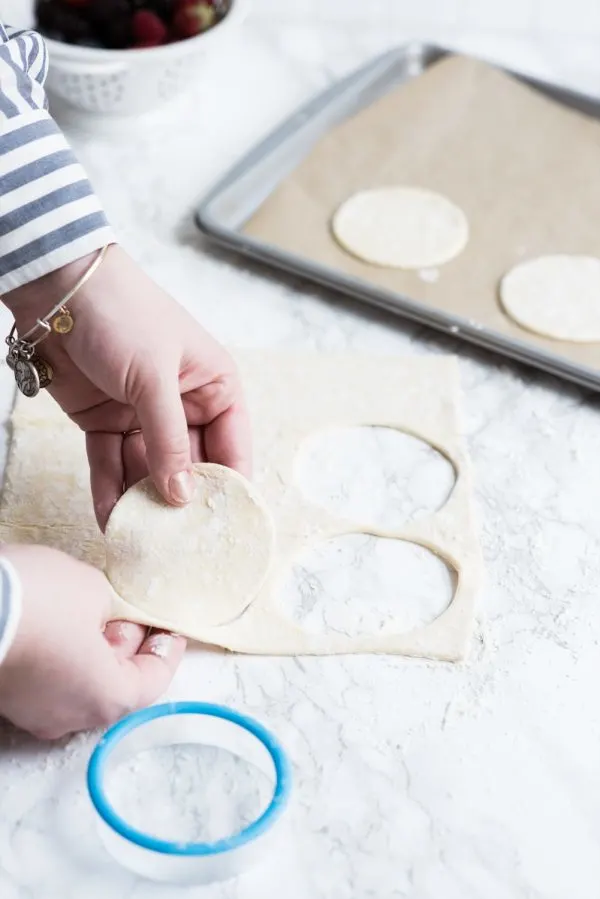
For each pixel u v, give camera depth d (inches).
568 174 52.1
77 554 34.3
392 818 28.6
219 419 34.8
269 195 50.3
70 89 49.4
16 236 30.6
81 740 30.2
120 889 27.2
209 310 44.4
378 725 30.7
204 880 27.0
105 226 31.4
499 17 61.2
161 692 30.2
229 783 29.0
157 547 32.3
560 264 47.2
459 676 31.9
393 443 39.2
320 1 61.1
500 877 27.6
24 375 33.2
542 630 33.2
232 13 49.6
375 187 50.9
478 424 40.3
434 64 57.7
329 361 41.7
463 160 52.7
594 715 31.1
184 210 49.3
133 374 30.9
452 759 30.0
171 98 52.3
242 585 32.2
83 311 31.2
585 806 29.1
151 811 28.3
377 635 32.7
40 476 36.8
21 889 27.1
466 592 33.9
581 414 40.9
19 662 26.8
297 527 35.7
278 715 30.8
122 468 34.9
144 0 48.6
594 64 60.7
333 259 47.3
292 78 57.9
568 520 36.8
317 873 27.5
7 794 29.0
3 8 46.9
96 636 28.0
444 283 46.3
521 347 41.3
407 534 35.7
